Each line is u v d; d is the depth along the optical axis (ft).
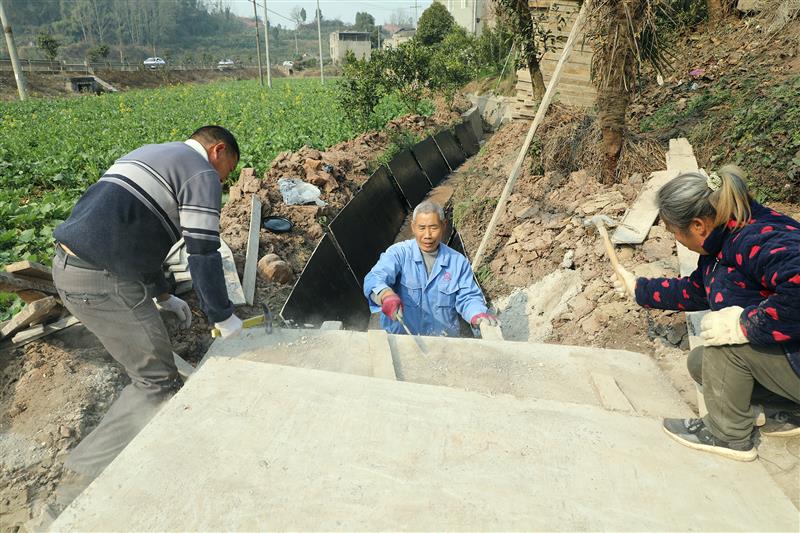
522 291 18.38
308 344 9.72
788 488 6.59
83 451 9.23
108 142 41.86
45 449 9.84
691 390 9.79
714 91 23.79
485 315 13.14
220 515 5.80
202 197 8.41
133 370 9.30
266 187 25.13
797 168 16.53
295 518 5.74
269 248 20.17
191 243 8.30
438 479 6.20
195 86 153.07
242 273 17.61
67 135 48.32
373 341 9.69
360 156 36.83
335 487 6.09
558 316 15.57
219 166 9.37
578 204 20.42
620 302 14.20
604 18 18.86
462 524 5.65
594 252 16.71
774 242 5.65
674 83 27.89
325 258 20.59
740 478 6.33
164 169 8.39
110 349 9.04
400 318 11.44
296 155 30.37
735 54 27.22
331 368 9.13
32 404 10.60
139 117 67.67
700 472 6.41
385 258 14.26
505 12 33.63
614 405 8.13
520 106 37.76
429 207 13.79
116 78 162.61
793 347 5.95
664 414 7.98
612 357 9.68
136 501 5.98
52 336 11.91
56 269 8.52
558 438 6.86
